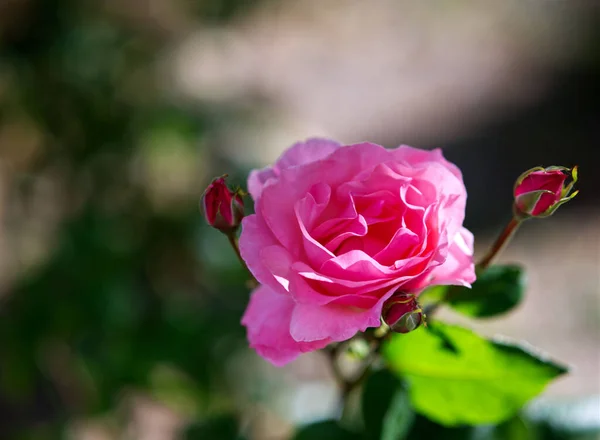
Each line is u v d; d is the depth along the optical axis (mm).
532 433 552
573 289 1562
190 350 836
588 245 1672
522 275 508
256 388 867
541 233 1714
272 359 458
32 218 1011
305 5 2627
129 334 839
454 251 461
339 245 458
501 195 1836
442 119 2150
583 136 2010
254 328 466
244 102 994
